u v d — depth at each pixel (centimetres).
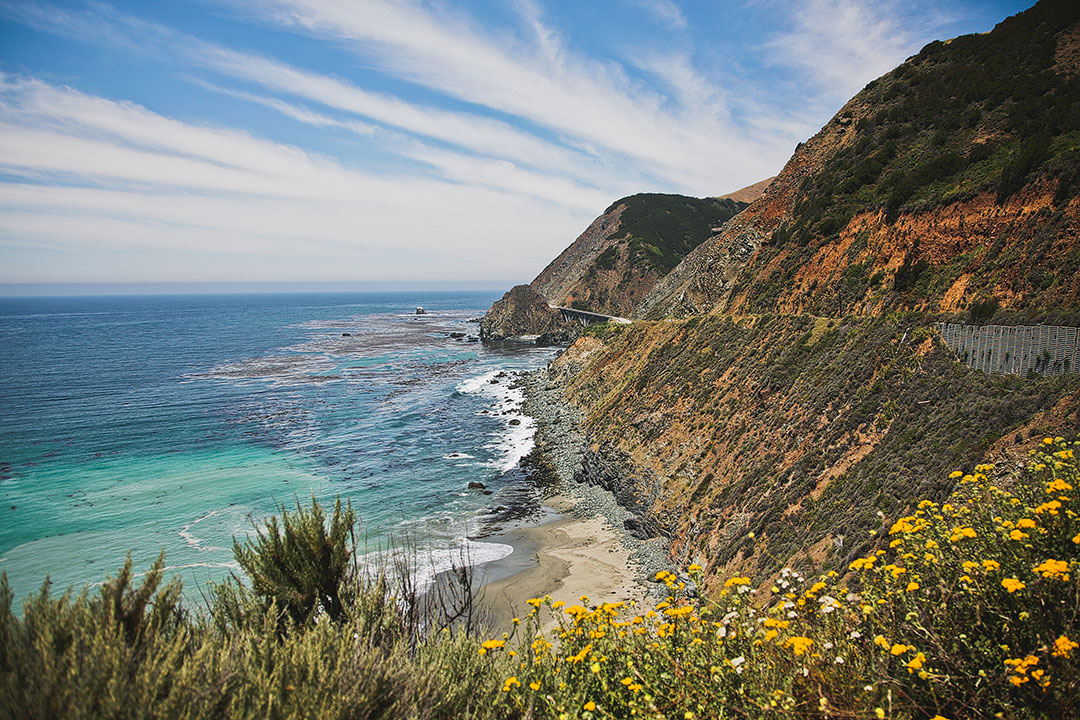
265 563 593
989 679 349
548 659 507
